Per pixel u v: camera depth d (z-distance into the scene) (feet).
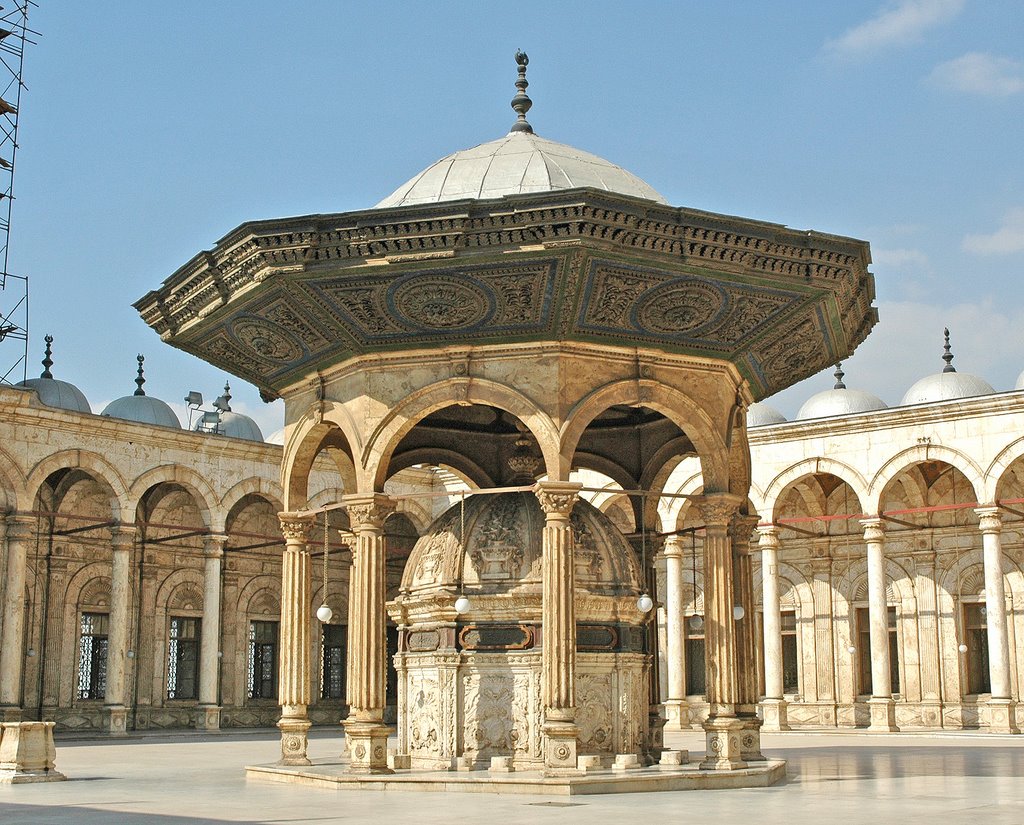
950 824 41.55
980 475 134.82
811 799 50.60
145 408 162.09
